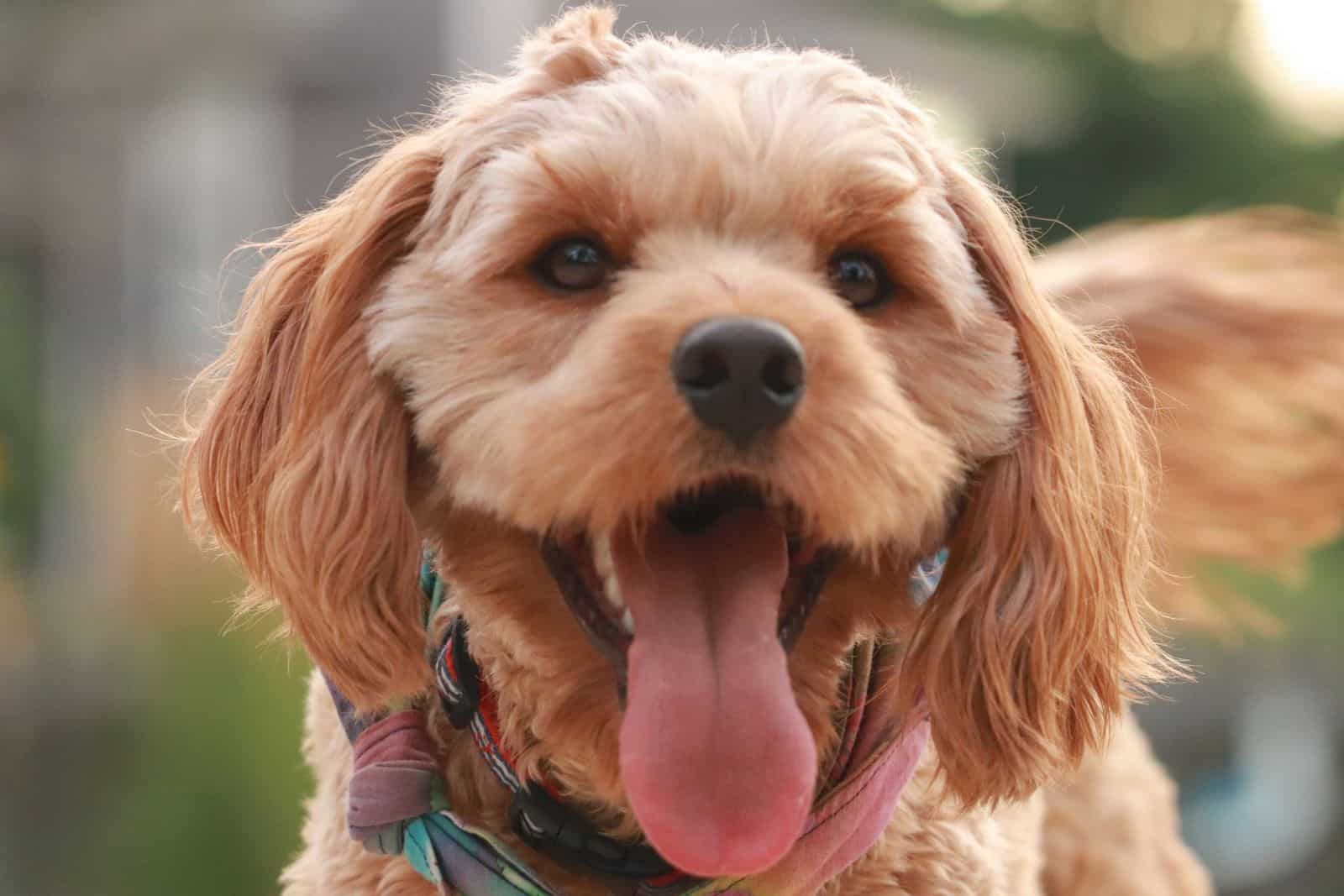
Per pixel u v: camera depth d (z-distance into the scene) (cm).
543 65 388
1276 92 3934
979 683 385
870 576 371
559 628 359
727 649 338
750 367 307
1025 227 444
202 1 1539
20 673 1199
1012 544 381
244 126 1750
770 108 364
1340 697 1831
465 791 388
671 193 350
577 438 316
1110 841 550
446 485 363
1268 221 680
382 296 380
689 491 342
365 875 391
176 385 1557
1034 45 3500
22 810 1076
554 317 347
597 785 361
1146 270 641
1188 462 635
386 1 1670
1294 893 1323
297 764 949
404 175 390
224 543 410
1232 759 1645
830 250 359
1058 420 382
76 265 1783
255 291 428
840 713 384
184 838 942
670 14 1950
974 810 414
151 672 1100
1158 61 3725
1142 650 425
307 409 377
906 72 2164
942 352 367
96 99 1653
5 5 1509
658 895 371
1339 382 637
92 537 1486
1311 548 654
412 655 374
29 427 1599
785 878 359
